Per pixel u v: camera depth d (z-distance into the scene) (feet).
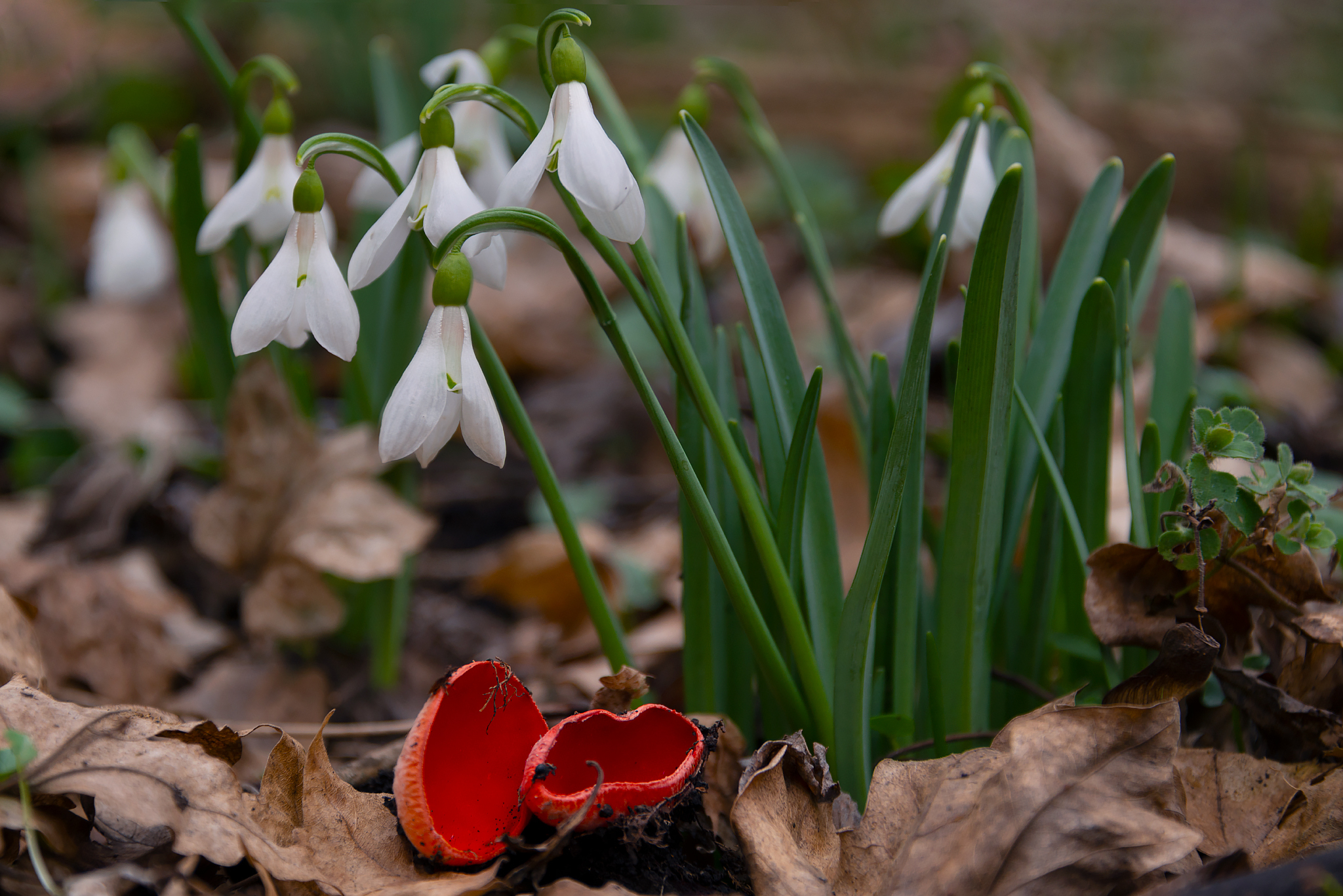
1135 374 2.16
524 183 1.30
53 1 4.46
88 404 2.86
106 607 1.70
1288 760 1.40
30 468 2.55
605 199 1.27
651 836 1.31
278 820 1.31
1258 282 3.09
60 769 1.30
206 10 4.48
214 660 1.80
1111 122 4.05
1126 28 5.71
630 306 3.35
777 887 1.30
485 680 1.32
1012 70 4.42
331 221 1.51
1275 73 5.65
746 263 1.42
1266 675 1.42
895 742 1.46
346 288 1.32
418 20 2.48
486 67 1.57
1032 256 1.49
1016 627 1.51
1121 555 1.40
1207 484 1.36
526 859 1.31
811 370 3.01
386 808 1.33
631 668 1.39
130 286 2.23
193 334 1.89
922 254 3.66
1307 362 2.85
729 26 6.20
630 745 1.33
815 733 1.40
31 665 1.44
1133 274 1.47
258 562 1.74
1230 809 1.36
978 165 1.48
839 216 4.00
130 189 2.25
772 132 4.56
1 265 3.67
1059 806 1.30
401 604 1.77
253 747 1.56
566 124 1.29
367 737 1.60
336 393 2.94
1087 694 1.48
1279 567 1.39
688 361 1.35
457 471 2.68
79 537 2.10
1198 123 4.00
